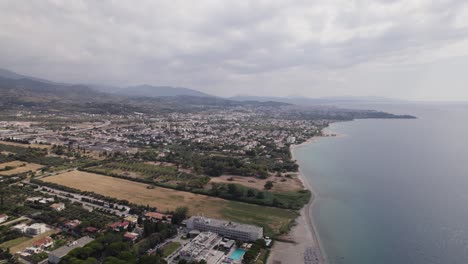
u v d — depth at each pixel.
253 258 156.50
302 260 159.25
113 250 153.62
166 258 155.25
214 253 158.00
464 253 169.25
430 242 181.62
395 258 164.00
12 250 158.12
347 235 189.00
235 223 190.62
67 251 151.38
